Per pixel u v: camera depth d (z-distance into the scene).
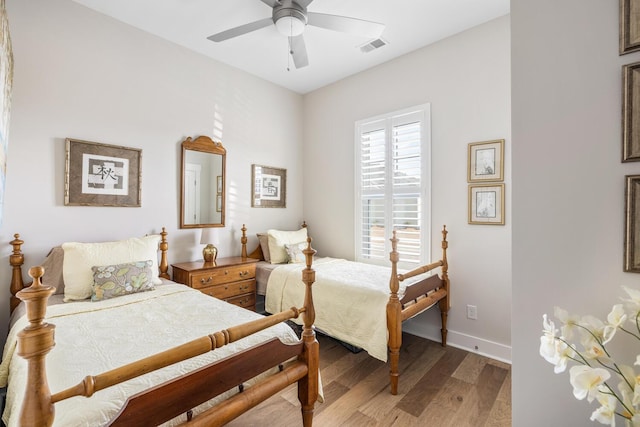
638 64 0.98
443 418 1.87
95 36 2.54
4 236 2.16
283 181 4.07
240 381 1.34
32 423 0.82
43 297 0.85
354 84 3.70
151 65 2.87
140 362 1.04
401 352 2.76
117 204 2.66
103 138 2.59
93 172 2.53
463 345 2.82
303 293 2.75
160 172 2.94
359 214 3.63
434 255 3.00
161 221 2.95
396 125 3.29
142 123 2.82
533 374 1.18
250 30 2.28
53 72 2.34
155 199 2.91
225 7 2.48
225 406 1.29
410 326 3.19
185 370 1.25
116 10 2.53
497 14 2.58
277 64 3.47
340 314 2.44
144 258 2.44
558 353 0.90
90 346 1.42
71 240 2.43
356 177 3.66
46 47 2.31
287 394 2.12
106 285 2.11
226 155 3.46
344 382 2.27
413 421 1.84
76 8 2.45
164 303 2.05
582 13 1.09
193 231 3.18
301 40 2.47
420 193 3.10
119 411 1.00
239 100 3.59
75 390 0.91
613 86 1.04
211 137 3.33
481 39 2.70
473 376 2.34
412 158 3.17
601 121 1.06
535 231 1.18
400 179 3.25
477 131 2.73
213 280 2.87
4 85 1.62
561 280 1.13
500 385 2.22
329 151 4.00
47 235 2.32
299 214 4.29
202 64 3.25
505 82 2.58
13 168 2.19
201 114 3.24
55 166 2.36
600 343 0.88
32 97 2.26
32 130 2.26
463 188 2.81
